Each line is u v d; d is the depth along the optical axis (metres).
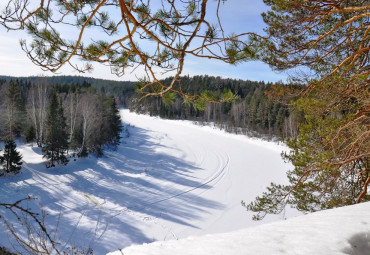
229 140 54.72
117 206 21.19
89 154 33.97
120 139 48.44
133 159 36.53
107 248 14.88
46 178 24.84
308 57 5.72
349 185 6.66
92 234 15.99
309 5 5.08
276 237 2.34
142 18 2.51
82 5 2.46
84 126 32.34
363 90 4.79
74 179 25.81
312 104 5.04
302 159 5.91
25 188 21.89
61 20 2.47
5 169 23.33
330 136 5.40
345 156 5.60
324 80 5.23
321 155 5.51
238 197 25.12
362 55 5.48
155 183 27.86
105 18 2.59
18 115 35.72
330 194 6.70
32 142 34.72
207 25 2.29
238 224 19.66
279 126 53.25
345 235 2.20
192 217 20.64
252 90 90.75
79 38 2.27
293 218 3.23
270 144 49.69
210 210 22.06
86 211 19.30
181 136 57.00
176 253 2.35
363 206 3.37
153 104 87.38
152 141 50.03
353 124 5.20
